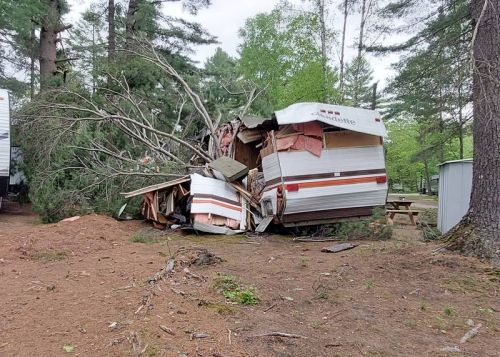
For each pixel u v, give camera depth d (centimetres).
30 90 1944
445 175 896
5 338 312
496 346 320
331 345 311
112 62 1277
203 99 1327
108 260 575
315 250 689
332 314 378
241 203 902
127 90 1133
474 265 524
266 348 302
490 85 550
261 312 376
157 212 918
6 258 580
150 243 734
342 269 526
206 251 606
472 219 576
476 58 559
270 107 1397
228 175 877
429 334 339
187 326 332
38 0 1272
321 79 1725
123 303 383
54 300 398
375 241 766
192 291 423
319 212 843
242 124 1020
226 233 862
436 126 1178
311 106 816
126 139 1159
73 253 622
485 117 554
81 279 475
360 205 859
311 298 418
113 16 1548
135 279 468
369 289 451
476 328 353
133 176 1017
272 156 838
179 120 1235
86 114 1112
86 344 301
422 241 770
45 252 612
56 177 998
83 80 1189
